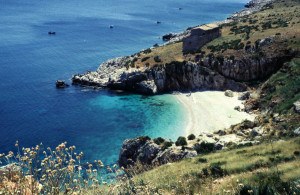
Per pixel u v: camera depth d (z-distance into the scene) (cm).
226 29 13600
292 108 5847
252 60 9631
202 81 10075
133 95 9950
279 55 9462
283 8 17288
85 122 7825
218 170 2361
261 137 5156
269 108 7081
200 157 3891
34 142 6706
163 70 10125
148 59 11075
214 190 1398
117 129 7412
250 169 2559
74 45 17050
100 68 12306
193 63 10094
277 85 7756
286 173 1978
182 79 10188
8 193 629
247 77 9806
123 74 10388
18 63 13175
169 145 5366
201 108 8462
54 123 7706
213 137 5953
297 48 9331
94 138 6931
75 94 9925
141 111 8525
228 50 10381
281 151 3192
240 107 8281
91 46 17000
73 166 784
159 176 1783
